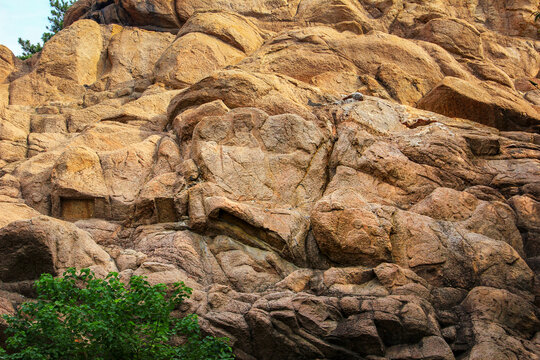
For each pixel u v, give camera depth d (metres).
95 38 20.73
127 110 16.41
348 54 18.25
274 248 12.12
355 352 10.19
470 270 11.54
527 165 13.95
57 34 20.39
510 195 13.47
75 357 9.18
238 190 12.95
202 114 14.59
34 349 8.91
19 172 14.63
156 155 14.55
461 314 10.74
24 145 16.61
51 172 14.25
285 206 13.02
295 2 21.66
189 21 19.77
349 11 20.84
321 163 13.80
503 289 11.09
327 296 10.87
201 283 11.48
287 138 13.82
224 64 18.66
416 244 11.76
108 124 15.71
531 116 16.38
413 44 18.88
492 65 19.42
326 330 10.22
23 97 19.11
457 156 13.84
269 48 18.16
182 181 13.09
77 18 23.95
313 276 11.52
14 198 14.05
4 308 10.24
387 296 10.56
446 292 11.20
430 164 13.69
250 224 12.12
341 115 15.02
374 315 10.18
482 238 11.96
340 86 17.48
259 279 11.66
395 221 11.99
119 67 19.98
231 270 11.73
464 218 12.59
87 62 20.23
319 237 11.86
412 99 17.58
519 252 12.45
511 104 16.45
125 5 21.38
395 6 21.44
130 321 9.35
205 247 12.10
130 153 14.26
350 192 12.31
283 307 10.33
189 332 9.81
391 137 14.41
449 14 22.23
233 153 13.38
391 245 11.73
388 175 13.32
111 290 9.76
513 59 21.31
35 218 11.21
